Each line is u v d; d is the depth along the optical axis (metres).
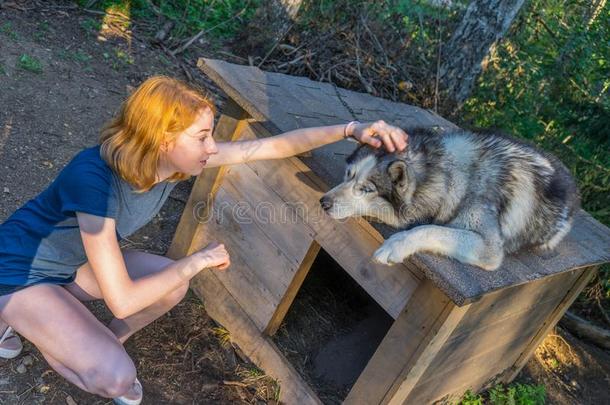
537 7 6.64
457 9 6.88
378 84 6.09
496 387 3.57
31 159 3.90
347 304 3.80
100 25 5.88
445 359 2.76
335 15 6.39
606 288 5.09
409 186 2.71
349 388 3.19
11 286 2.12
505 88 6.39
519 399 3.52
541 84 6.17
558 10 6.82
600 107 5.28
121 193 2.11
